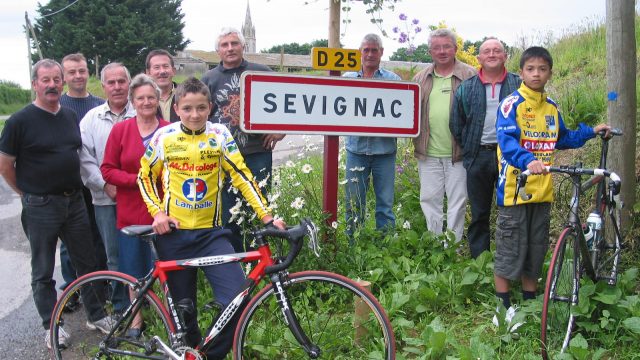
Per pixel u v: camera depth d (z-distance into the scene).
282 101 4.35
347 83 4.49
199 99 3.23
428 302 4.21
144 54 47.16
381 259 4.71
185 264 3.30
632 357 3.37
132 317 3.47
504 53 4.54
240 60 5.01
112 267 4.50
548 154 3.79
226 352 3.29
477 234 4.81
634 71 4.26
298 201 4.54
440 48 4.92
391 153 5.14
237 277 3.27
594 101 6.34
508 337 3.62
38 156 4.04
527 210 3.79
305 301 3.96
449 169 5.02
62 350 4.10
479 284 4.30
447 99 4.98
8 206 9.09
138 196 3.99
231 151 3.38
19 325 4.63
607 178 4.27
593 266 3.68
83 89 5.16
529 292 3.99
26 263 6.31
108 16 46.28
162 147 3.32
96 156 4.47
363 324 3.64
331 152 4.58
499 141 3.70
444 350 3.56
